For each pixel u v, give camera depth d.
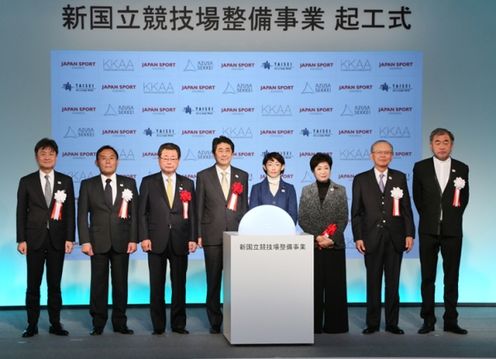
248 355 5.17
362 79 7.45
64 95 7.32
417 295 7.49
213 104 7.42
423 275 6.04
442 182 5.98
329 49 7.43
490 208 7.48
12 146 7.29
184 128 7.41
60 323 6.12
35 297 5.96
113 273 6.01
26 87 7.29
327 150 7.46
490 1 7.44
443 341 5.68
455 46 7.45
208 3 7.39
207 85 7.41
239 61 7.41
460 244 5.97
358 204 6.06
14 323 6.59
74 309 7.32
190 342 5.66
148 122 7.39
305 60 7.43
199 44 7.40
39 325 6.46
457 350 5.34
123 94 7.37
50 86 7.31
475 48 7.45
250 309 5.45
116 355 5.20
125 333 6.02
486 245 7.48
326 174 6.02
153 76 7.38
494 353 5.24
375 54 7.45
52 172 6.01
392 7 7.44
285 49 7.42
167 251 5.97
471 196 7.49
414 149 7.46
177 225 5.94
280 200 6.18
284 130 7.45
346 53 7.44
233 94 7.43
